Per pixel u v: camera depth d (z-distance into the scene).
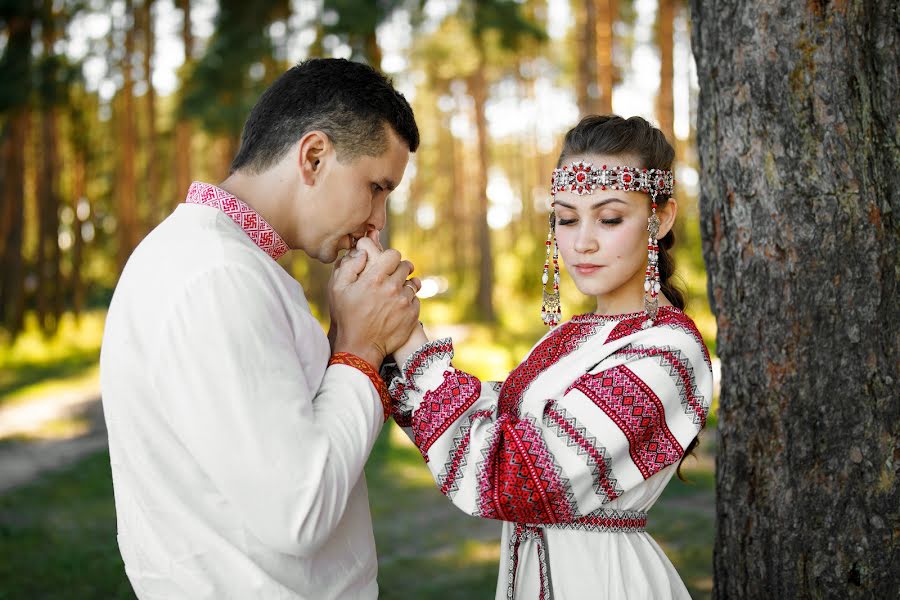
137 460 1.45
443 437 1.55
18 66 15.76
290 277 1.57
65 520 5.49
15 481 6.60
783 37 1.96
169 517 1.44
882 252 1.93
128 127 18.47
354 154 1.60
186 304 1.39
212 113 14.28
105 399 1.50
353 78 1.62
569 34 24.56
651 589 1.66
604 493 1.55
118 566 4.57
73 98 17.66
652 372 1.56
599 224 1.68
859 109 1.93
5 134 17.42
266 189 1.61
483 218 21.05
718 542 2.22
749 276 2.06
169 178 22.91
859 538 1.96
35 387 11.77
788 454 2.03
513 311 21.53
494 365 12.16
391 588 4.17
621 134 1.68
